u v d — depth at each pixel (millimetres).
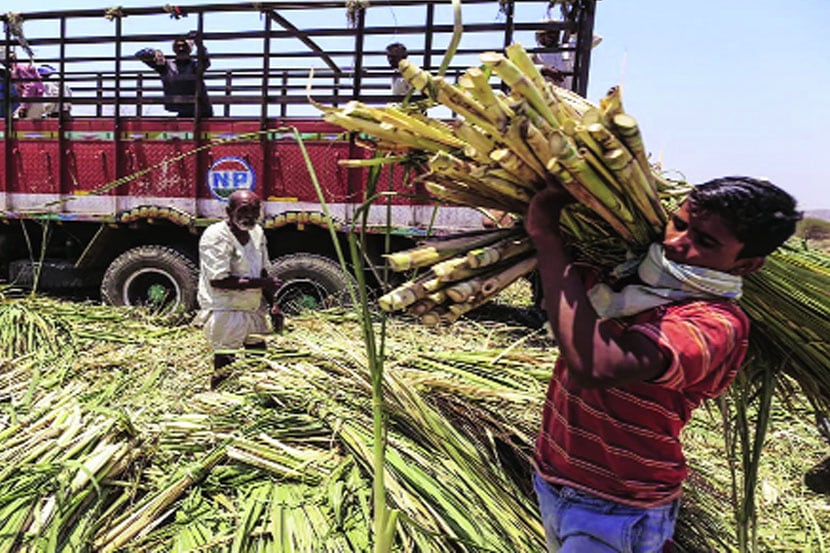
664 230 1500
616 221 1464
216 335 3992
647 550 1570
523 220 1575
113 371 4422
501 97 1361
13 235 7488
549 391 1773
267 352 3826
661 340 1311
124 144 6492
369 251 6105
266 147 6133
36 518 2320
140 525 2420
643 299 1432
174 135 6363
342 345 3672
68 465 2529
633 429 1499
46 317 5340
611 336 1317
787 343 1951
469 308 1521
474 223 5719
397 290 1465
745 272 1447
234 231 3994
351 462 2697
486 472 2623
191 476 2633
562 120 1341
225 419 3166
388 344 3961
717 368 1399
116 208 6543
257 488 2641
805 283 1754
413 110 1610
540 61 5691
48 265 7023
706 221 1351
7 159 6785
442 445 2656
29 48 6594
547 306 1392
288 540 2309
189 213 6387
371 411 2957
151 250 6539
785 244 1975
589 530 1564
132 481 2652
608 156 1264
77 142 6598
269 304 4391
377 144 1682
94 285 7176
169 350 5012
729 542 2746
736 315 1412
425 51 5719
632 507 1540
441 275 1461
